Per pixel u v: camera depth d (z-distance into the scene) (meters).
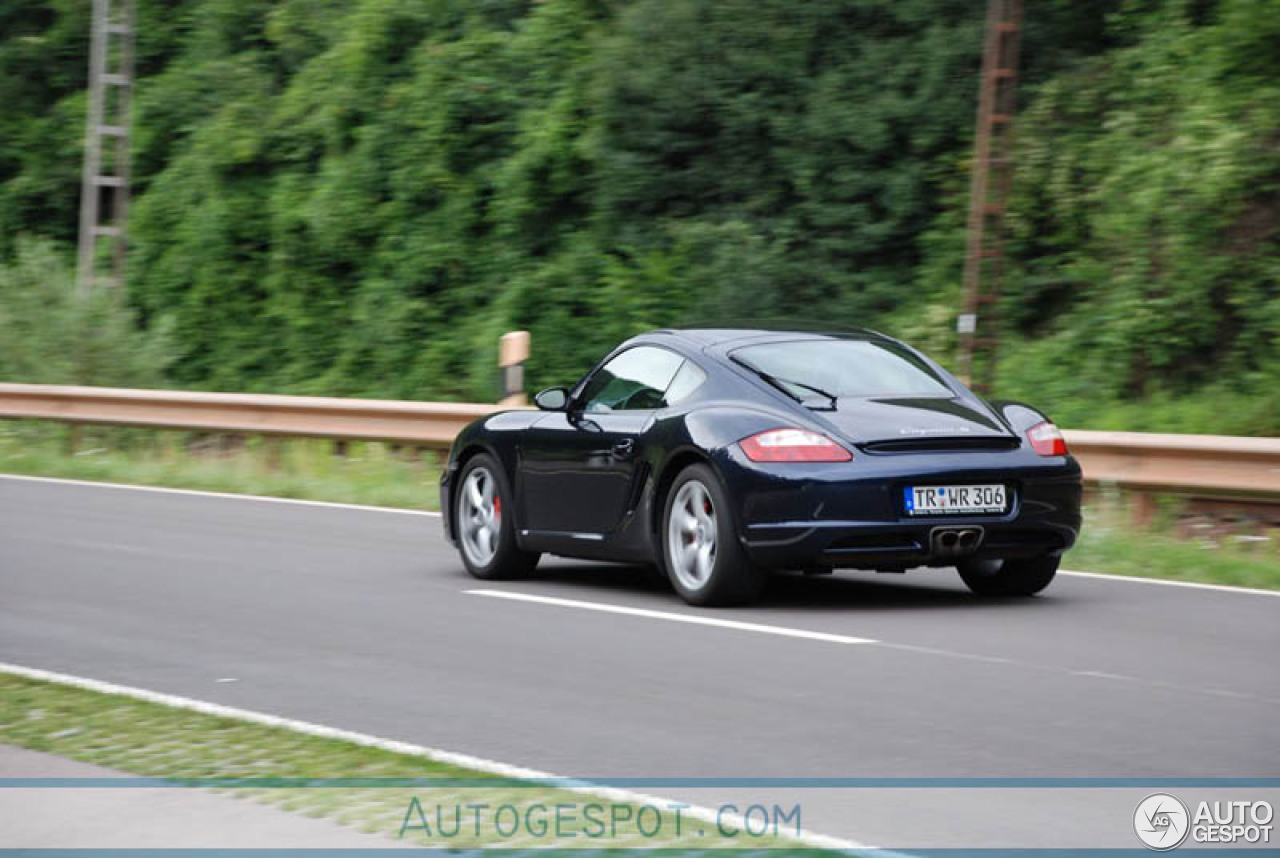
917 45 43.66
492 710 13.13
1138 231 38.62
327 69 56.84
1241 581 20.72
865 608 18.11
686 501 18.14
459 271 50.88
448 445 35.19
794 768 11.14
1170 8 41.50
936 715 12.69
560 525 19.81
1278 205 37.84
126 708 13.02
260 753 11.45
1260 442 24.00
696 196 46.72
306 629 17.17
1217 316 37.31
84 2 67.19
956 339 40.09
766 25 45.41
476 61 52.34
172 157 61.75
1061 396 37.78
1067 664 14.73
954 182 42.62
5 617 18.09
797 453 17.16
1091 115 41.78
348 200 53.31
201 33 64.19
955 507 17.20
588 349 46.47
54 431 44.47
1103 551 22.75
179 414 40.12
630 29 47.12
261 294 56.34
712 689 13.78
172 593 19.84
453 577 21.27
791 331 19.31
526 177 49.66
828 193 44.28
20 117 67.00
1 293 51.09
